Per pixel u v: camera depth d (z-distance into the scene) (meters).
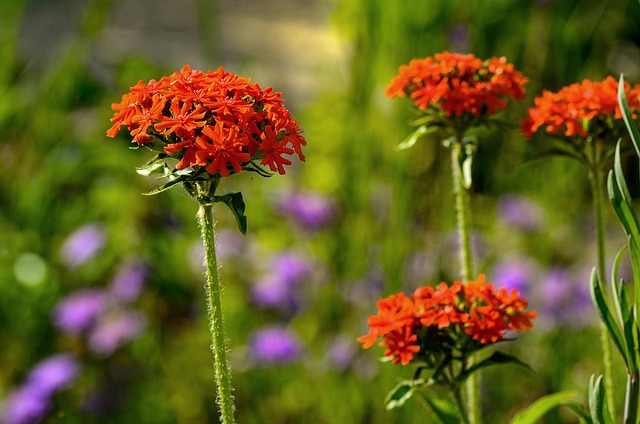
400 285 6.50
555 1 8.79
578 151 3.95
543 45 8.89
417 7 7.98
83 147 7.82
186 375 6.56
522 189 8.07
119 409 6.39
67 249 6.84
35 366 6.87
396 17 7.88
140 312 6.50
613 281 3.22
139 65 8.85
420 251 6.80
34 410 6.04
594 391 3.16
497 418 6.31
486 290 3.44
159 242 7.03
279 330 6.20
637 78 9.65
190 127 2.84
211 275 3.06
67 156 7.81
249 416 6.25
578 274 7.18
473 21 8.62
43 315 7.06
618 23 9.05
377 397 6.06
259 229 7.29
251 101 3.01
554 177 7.87
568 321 6.58
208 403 6.48
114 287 6.52
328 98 7.96
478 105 3.98
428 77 4.04
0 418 6.23
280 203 7.00
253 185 7.63
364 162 7.07
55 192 7.76
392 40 7.84
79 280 7.17
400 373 6.05
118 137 7.94
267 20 14.46
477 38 8.69
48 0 14.80
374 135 7.13
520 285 6.55
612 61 9.72
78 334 6.42
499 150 8.18
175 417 6.43
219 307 3.07
